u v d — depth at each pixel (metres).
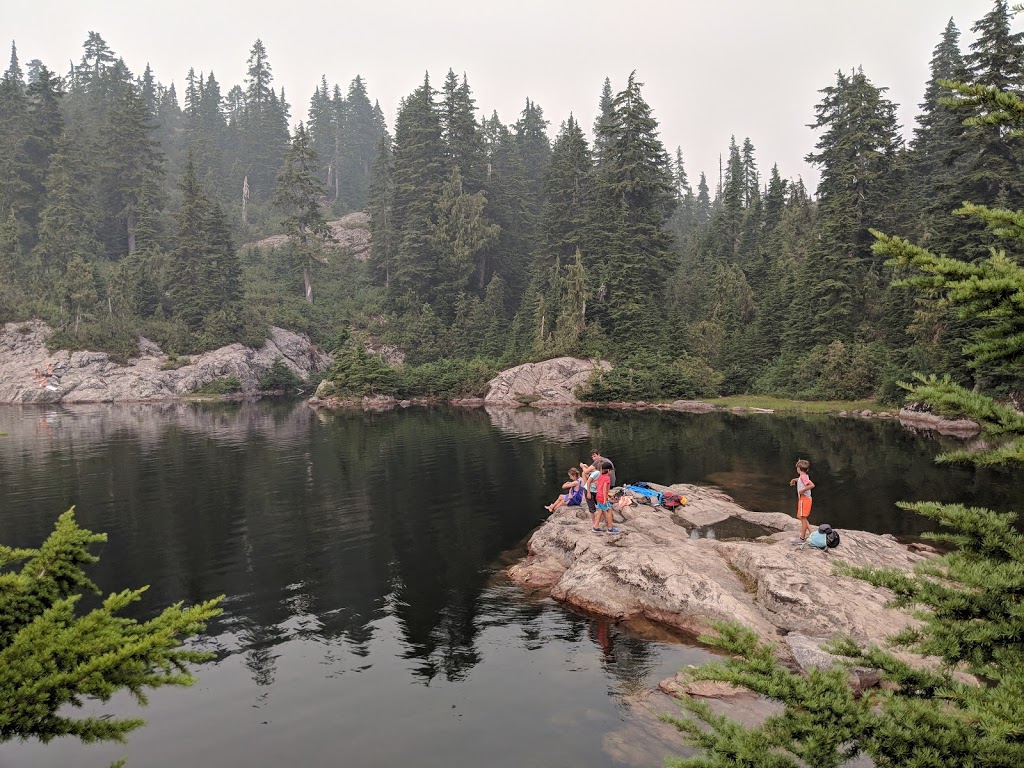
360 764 8.05
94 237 87.94
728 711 9.07
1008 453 4.00
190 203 79.38
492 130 114.75
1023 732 3.67
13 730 4.52
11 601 5.73
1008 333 4.50
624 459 29.98
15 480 26.05
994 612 4.42
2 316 70.88
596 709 9.30
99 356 70.25
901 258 4.61
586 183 85.06
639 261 71.81
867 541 15.29
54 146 85.69
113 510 21.11
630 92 75.94
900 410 46.31
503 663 10.80
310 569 15.55
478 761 8.08
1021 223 4.47
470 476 26.48
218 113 141.62
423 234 86.62
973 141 46.88
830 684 4.63
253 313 82.00
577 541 15.81
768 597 12.45
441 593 14.06
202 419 50.91
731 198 92.81
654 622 12.48
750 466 27.75
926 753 4.07
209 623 12.45
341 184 141.50
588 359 68.06
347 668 10.65
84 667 4.62
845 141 64.25
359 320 88.38
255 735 8.73
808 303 61.16
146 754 8.32
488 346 76.69
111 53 128.62
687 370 63.19
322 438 38.56
